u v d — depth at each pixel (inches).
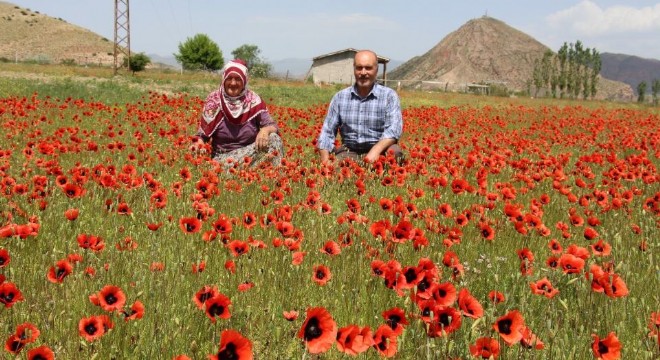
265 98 1123.9
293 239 172.4
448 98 1766.7
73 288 143.9
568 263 147.0
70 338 123.6
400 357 119.3
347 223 195.8
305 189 277.3
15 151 370.3
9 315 130.0
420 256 179.2
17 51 5516.7
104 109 659.4
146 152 377.7
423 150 366.3
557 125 815.1
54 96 918.4
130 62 2059.5
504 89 3772.1
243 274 159.8
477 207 226.2
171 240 188.9
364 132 342.6
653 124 861.2
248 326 134.8
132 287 145.9
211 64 3309.5
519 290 158.4
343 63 2746.1
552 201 290.2
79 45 5812.0
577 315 142.8
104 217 220.1
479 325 123.4
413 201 268.4
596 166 426.3
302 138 506.0
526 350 116.7
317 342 89.1
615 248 202.7
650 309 154.9
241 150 344.2
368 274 163.6
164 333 125.2
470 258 187.5
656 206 234.8
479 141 541.0
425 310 107.6
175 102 757.3
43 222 204.8
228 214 234.2
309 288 158.1
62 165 328.8
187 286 152.6
